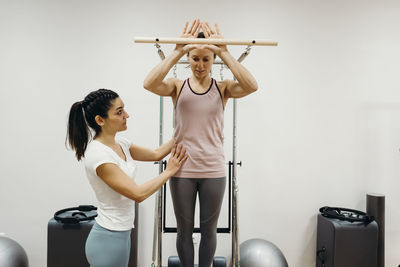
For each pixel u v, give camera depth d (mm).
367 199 2553
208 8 2582
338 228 2314
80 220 2213
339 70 2660
